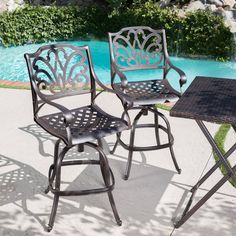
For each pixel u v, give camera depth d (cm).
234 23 1004
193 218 327
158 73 916
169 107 535
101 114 346
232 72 909
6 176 384
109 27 1130
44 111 530
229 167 297
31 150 433
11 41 1135
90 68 356
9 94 590
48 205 343
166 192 360
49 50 340
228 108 278
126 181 376
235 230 313
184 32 995
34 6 1209
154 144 441
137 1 1141
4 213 333
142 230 314
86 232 311
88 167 400
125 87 360
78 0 1295
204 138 453
